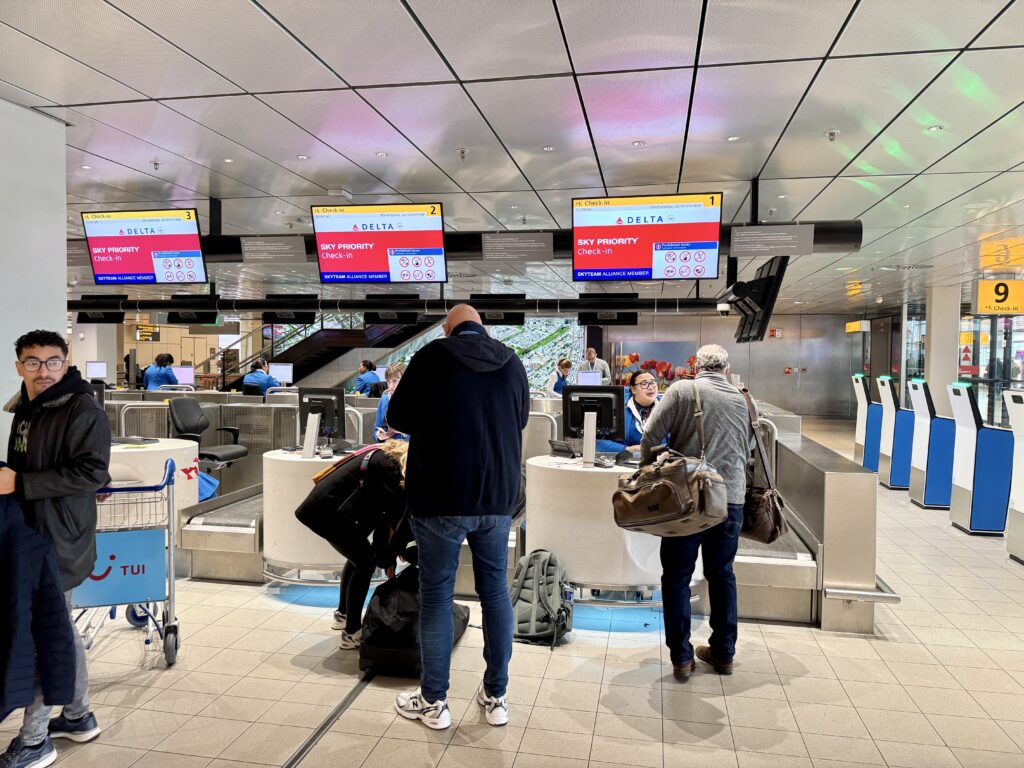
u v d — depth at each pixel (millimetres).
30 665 2305
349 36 3646
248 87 4352
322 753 2535
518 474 2760
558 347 21594
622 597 3938
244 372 19500
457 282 14406
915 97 4418
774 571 3877
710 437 3082
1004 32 3529
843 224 6484
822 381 21250
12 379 4266
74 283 14031
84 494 2488
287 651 3457
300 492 4070
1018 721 2836
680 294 16281
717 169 6215
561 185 6949
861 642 3682
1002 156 5648
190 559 4594
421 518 2660
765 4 3277
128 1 3283
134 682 3107
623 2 3268
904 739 2680
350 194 7441
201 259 7094
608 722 2783
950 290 13828
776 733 2711
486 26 3529
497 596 2754
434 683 2719
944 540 6047
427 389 2637
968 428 6410
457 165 6238
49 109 4688
